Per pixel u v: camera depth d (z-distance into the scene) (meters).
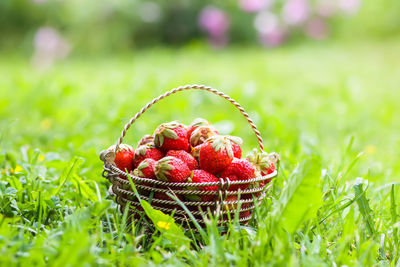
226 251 1.76
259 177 1.99
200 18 12.46
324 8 13.15
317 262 1.64
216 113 4.68
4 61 10.95
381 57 10.66
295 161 2.86
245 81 7.02
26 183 2.25
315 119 4.98
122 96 5.59
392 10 13.66
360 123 4.89
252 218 2.07
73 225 1.72
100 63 10.24
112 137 3.94
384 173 3.08
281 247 1.66
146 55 11.13
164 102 5.27
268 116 4.49
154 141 2.10
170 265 1.64
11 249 1.58
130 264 1.67
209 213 1.84
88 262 1.51
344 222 2.11
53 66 9.94
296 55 11.11
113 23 12.08
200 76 7.29
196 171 1.96
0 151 2.94
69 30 11.86
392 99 6.41
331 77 7.94
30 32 11.71
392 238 2.07
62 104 5.31
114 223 1.91
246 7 12.74
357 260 1.78
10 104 5.23
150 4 12.34
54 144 3.50
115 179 1.99
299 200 1.82
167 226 1.84
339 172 2.62
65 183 2.38
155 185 1.94
